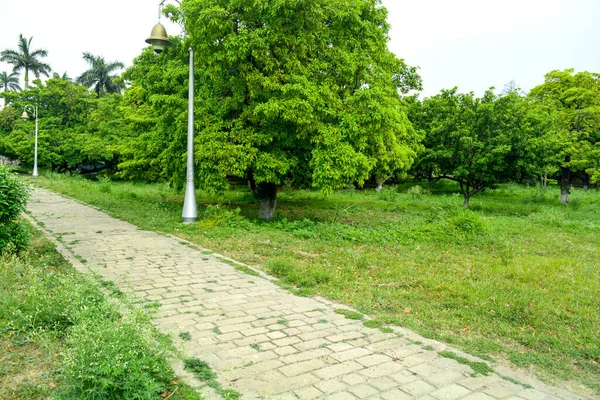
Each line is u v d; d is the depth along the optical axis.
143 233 9.48
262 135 10.59
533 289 6.02
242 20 10.30
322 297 5.38
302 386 3.17
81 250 7.47
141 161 20.59
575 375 3.61
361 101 10.62
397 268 6.95
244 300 5.13
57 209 13.28
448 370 3.54
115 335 3.09
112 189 21.20
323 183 10.40
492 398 3.13
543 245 9.80
